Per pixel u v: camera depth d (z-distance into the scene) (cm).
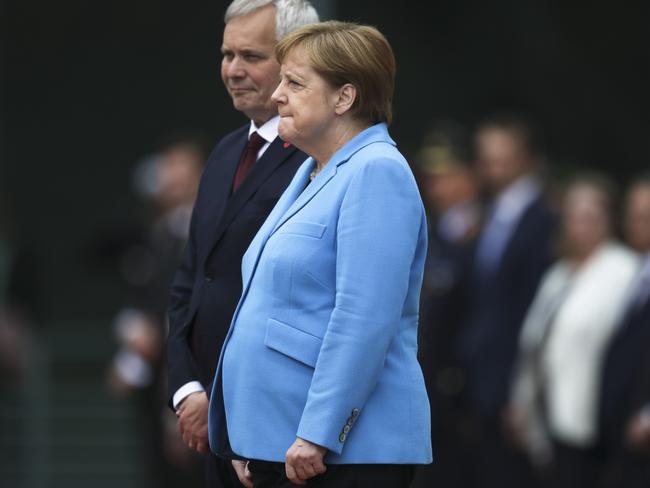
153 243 2823
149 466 2806
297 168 1445
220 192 1497
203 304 1455
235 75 1461
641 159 4912
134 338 2761
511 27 5003
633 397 2491
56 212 5234
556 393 2683
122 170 5269
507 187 2998
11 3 5256
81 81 5284
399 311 1237
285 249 1273
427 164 3084
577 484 2648
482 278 2947
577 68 4944
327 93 1284
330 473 1251
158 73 5291
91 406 4125
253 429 1270
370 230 1236
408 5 5181
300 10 1457
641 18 4875
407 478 1290
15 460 3794
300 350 1255
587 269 2700
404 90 5191
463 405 2972
